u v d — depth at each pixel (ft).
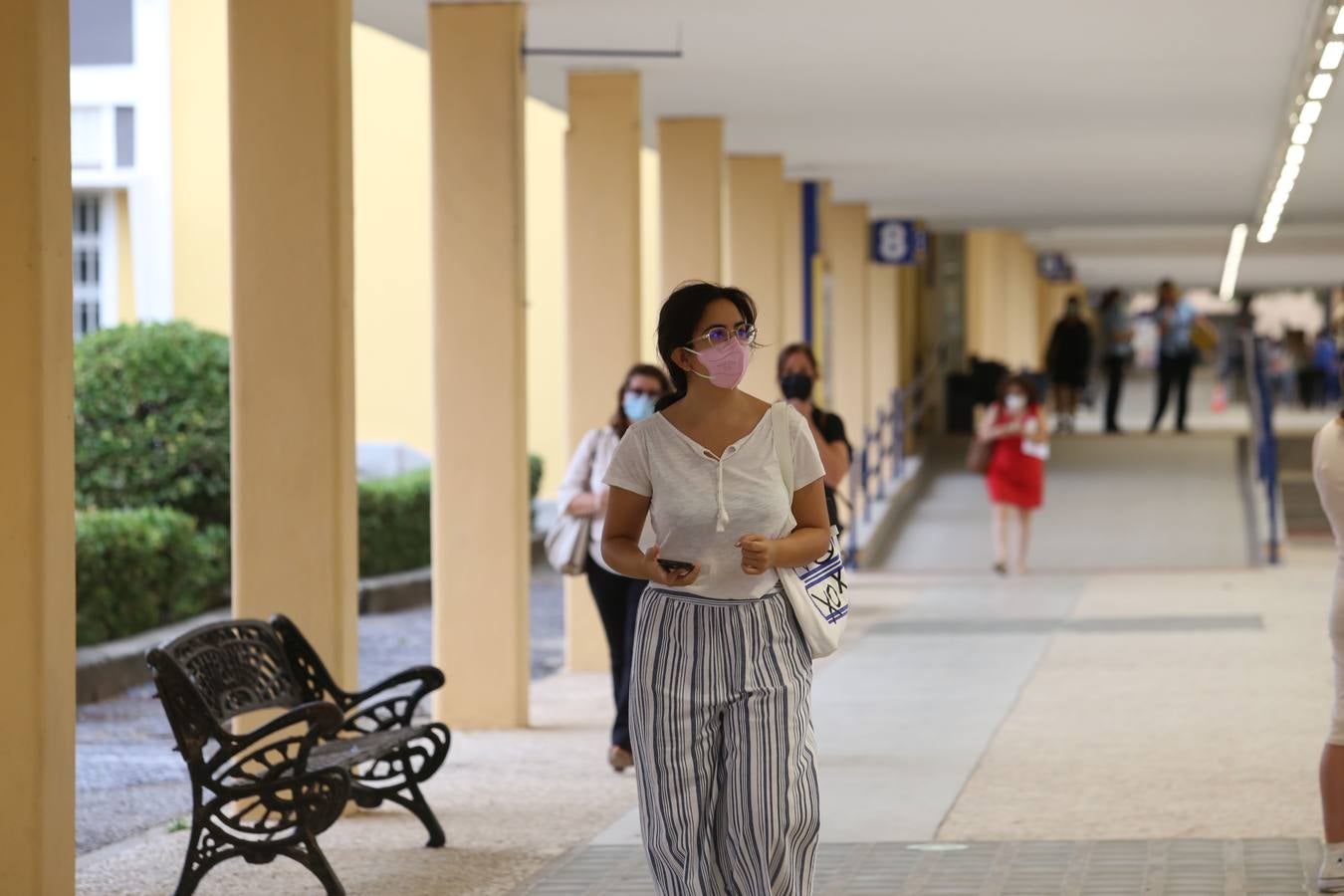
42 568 21.84
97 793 34.55
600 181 47.26
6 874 21.79
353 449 30.71
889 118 57.21
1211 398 185.26
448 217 39.14
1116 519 82.48
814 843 18.70
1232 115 57.93
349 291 30.53
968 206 88.79
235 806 30.60
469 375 39.27
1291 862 25.07
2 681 21.85
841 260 84.48
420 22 42.32
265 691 26.78
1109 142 64.39
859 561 72.43
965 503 87.35
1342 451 23.26
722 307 18.52
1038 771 32.40
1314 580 64.80
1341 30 40.32
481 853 27.17
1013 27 43.11
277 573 30.09
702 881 18.58
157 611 53.67
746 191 64.34
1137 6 40.88
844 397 83.92
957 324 113.50
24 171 21.67
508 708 39.14
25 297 21.75
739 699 18.47
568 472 33.40
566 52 42.27
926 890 24.08
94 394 62.18
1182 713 38.22
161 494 61.93
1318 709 38.32
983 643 50.08
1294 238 126.72
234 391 30.14
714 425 18.80
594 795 31.53
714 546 18.52
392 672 51.88
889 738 36.01
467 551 39.24
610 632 32.99
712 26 42.55
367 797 27.63
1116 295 112.68
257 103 29.91
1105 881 24.29
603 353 47.42
